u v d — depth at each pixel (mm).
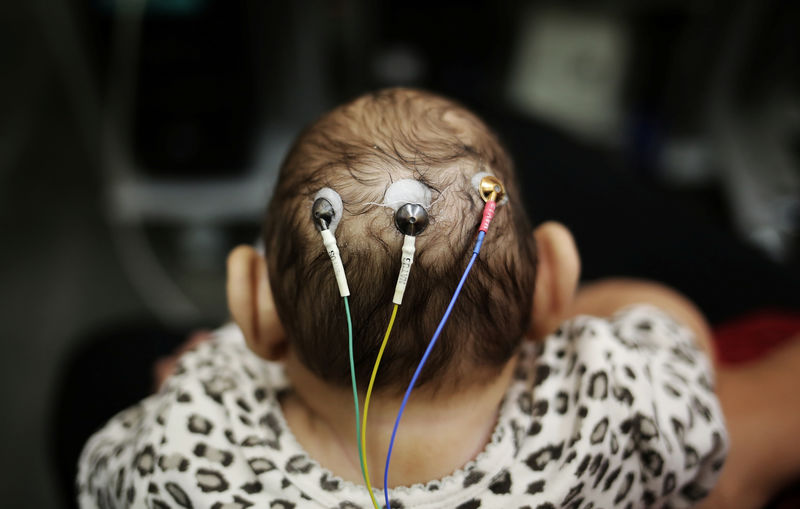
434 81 1703
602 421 441
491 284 402
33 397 1072
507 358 438
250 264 465
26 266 1302
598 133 1606
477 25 1735
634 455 451
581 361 472
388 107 447
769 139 1488
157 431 456
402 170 396
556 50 1666
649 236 1092
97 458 515
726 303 979
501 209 406
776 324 841
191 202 1282
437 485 429
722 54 1424
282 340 471
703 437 467
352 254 386
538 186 1195
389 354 402
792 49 1411
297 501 427
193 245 1326
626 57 1553
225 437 447
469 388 428
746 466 578
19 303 1230
